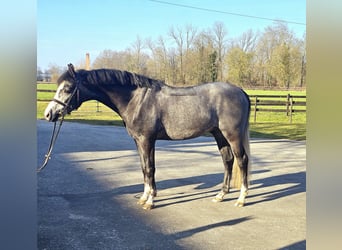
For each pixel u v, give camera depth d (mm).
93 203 3613
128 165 5570
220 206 3584
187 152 6965
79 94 3346
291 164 5875
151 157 3502
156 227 2961
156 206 3551
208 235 2797
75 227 2930
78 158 6137
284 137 9508
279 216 3285
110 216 3225
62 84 3303
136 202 3670
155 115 3410
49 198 3760
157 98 3434
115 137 9141
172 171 5207
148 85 3439
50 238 2686
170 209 3465
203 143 8289
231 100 3551
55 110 3307
